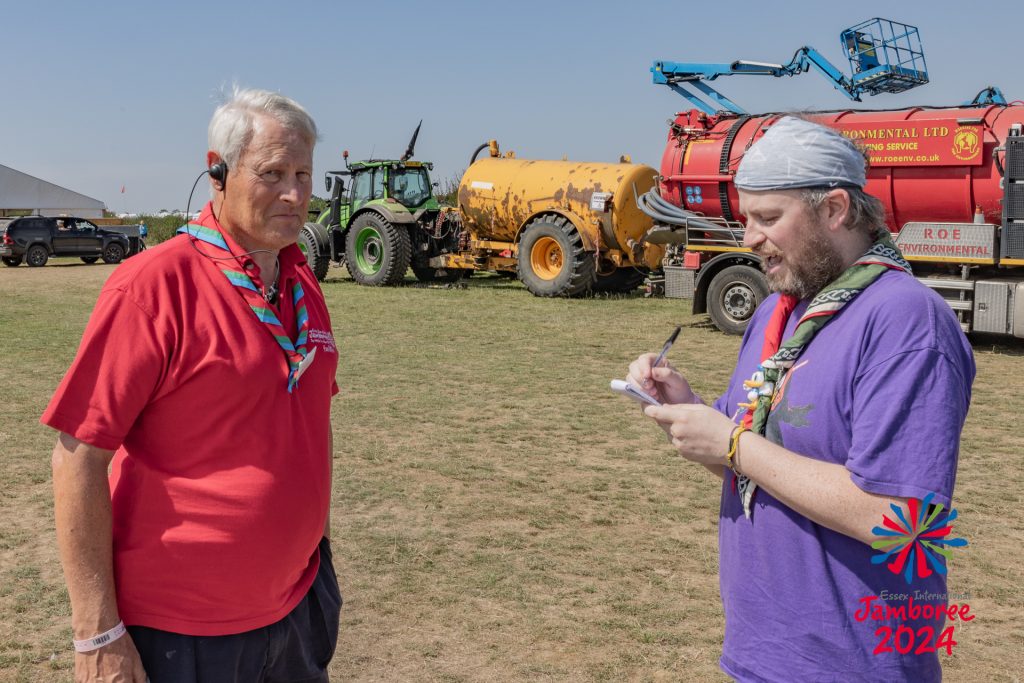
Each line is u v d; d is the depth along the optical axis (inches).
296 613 83.4
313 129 79.3
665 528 186.7
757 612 72.3
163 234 1401.3
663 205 474.0
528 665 130.7
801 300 75.4
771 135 72.0
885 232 72.9
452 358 379.2
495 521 189.6
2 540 176.4
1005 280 388.2
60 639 137.5
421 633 140.3
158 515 75.3
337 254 716.7
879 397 65.2
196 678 76.4
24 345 406.9
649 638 138.7
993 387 327.3
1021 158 366.0
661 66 557.0
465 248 669.3
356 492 207.2
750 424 72.8
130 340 72.3
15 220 997.2
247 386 75.4
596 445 250.1
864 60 532.7
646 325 474.0
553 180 599.5
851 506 64.9
